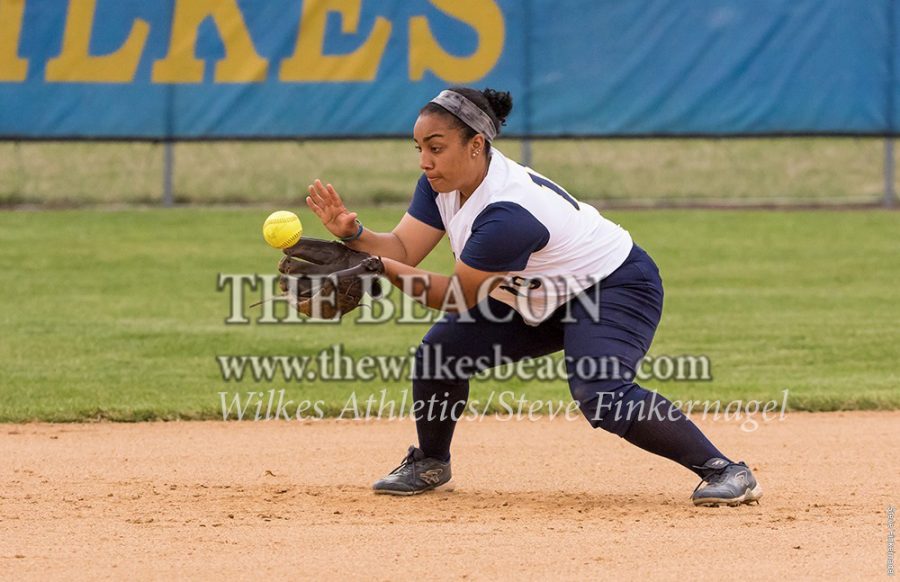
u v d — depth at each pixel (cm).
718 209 5825
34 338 3597
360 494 2072
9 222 5419
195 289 4291
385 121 5344
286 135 5344
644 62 5319
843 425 2720
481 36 5306
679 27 5303
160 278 4453
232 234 5222
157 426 2725
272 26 5297
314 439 2594
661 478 2227
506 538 1736
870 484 2169
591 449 2486
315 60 5309
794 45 5316
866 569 1586
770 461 2377
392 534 1764
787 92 5334
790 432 2650
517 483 2191
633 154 6956
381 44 5306
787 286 4391
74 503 1994
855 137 5359
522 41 5309
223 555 1655
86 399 2920
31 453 2434
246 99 5331
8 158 6500
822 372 3253
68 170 6362
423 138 1784
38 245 4975
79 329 3719
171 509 1945
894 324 3834
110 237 5141
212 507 1962
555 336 1973
